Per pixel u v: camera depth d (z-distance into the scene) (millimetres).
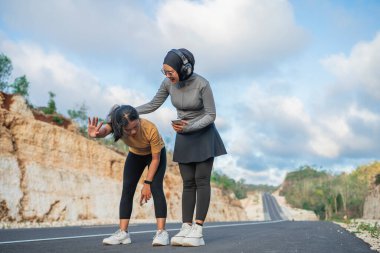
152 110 4945
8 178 15797
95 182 20891
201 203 4453
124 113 4156
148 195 4559
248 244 4559
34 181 17016
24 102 20375
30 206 16172
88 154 21656
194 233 4363
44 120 22578
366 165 123125
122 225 4652
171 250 3838
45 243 4629
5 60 23953
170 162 38062
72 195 18812
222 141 4801
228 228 9727
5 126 17609
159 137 4633
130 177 4715
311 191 144750
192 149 4512
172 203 30031
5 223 13281
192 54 4457
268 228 9750
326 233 7555
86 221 17125
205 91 4555
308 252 3725
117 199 21859
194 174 4625
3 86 24016
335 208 105000
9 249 3891
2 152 16172
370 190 64188
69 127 24203
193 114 4672
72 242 4801
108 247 4164
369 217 57250
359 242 5449
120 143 35344
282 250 3871
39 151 18516
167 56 4387
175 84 4680
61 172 18953
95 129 4234
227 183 73812
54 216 17156
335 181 146000
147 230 8172
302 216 101750
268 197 158500
